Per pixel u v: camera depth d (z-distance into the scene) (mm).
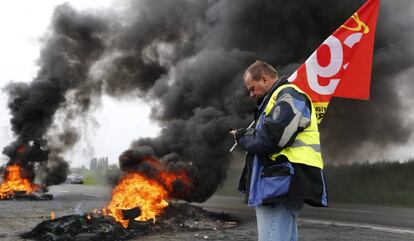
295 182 2139
